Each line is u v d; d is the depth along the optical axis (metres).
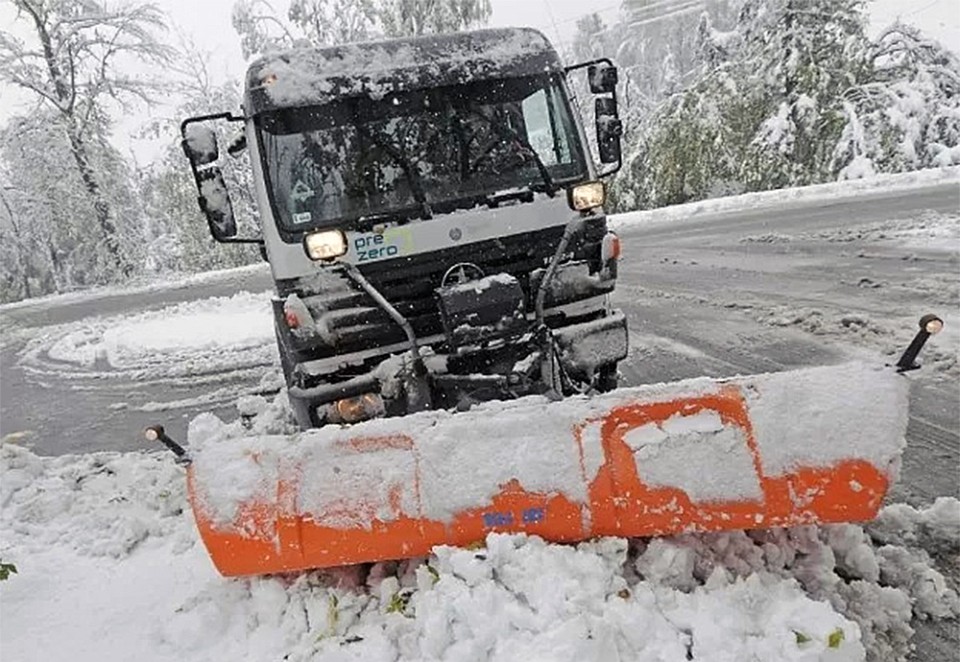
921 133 20.22
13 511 4.86
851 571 2.97
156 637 3.28
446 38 4.61
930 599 2.86
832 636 2.34
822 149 20.52
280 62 4.39
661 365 6.54
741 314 7.71
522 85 4.57
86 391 9.33
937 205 12.16
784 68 20.86
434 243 4.25
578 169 4.62
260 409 6.51
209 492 3.01
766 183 20.94
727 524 2.74
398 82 4.43
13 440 7.53
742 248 11.71
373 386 4.16
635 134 24.94
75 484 5.26
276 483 3.00
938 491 3.76
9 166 28.42
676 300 8.90
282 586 3.19
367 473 2.99
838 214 13.15
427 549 2.91
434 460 2.95
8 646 3.42
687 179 22.23
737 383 2.89
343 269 4.11
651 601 2.61
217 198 4.29
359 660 2.71
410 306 4.25
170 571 3.88
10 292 31.12
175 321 13.88
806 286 8.38
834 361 5.88
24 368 11.66
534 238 4.41
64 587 3.89
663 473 2.79
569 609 2.52
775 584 2.73
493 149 4.47
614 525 2.82
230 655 3.04
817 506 2.69
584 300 4.52
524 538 2.81
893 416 2.69
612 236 4.52
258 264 25.38
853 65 21.00
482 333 4.02
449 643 2.59
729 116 21.72
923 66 21.05
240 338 11.14
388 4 21.91
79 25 26.06
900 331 6.25
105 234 27.23
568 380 4.27
